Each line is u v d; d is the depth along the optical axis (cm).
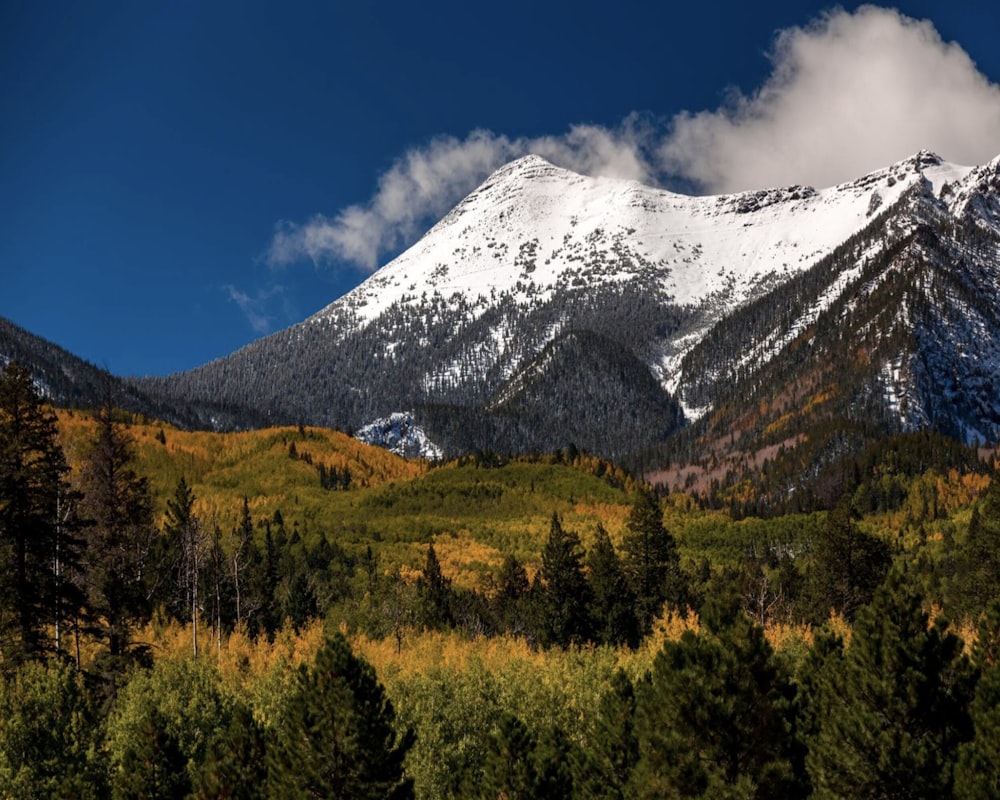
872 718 2850
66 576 5212
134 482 5600
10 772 3634
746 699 2931
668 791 2903
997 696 2844
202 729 4266
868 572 7844
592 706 4656
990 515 7162
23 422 4653
